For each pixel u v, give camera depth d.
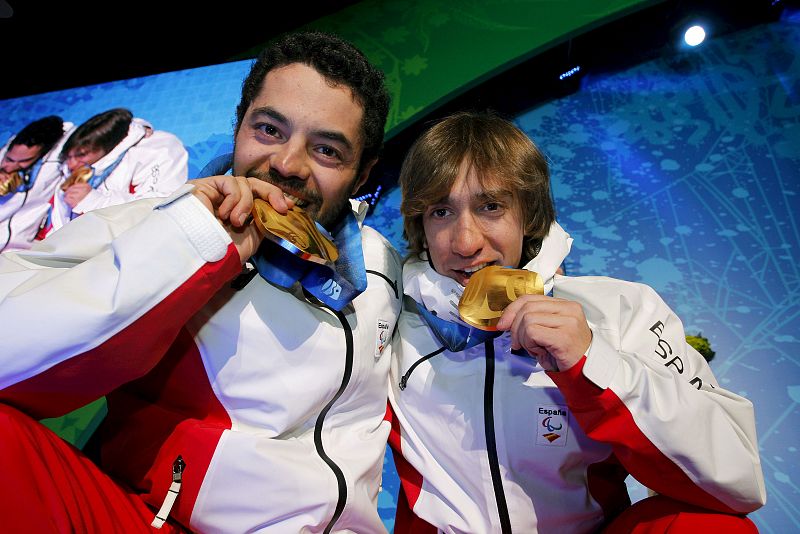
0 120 2.37
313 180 1.05
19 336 0.80
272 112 1.01
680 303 2.13
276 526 0.99
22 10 2.46
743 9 3.38
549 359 0.95
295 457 1.02
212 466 0.98
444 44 3.05
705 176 2.61
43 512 0.75
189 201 0.86
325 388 1.05
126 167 2.19
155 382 1.05
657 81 3.14
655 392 0.95
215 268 0.87
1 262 0.93
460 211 1.08
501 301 0.98
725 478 0.95
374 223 2.55
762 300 2.12
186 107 2.43
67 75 2.69
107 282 0.83
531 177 1.11
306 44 1.05
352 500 1.04
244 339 1.02
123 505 0.89
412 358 1.18
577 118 2.97
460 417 1.13
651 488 1.02
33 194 2.07
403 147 2.75
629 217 2.46
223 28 2.96
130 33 2.73
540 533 1.11
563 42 2.99
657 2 3.10
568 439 1.11
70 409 0.89
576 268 2.27
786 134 2.75
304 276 1.02
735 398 1.06
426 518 1.15
